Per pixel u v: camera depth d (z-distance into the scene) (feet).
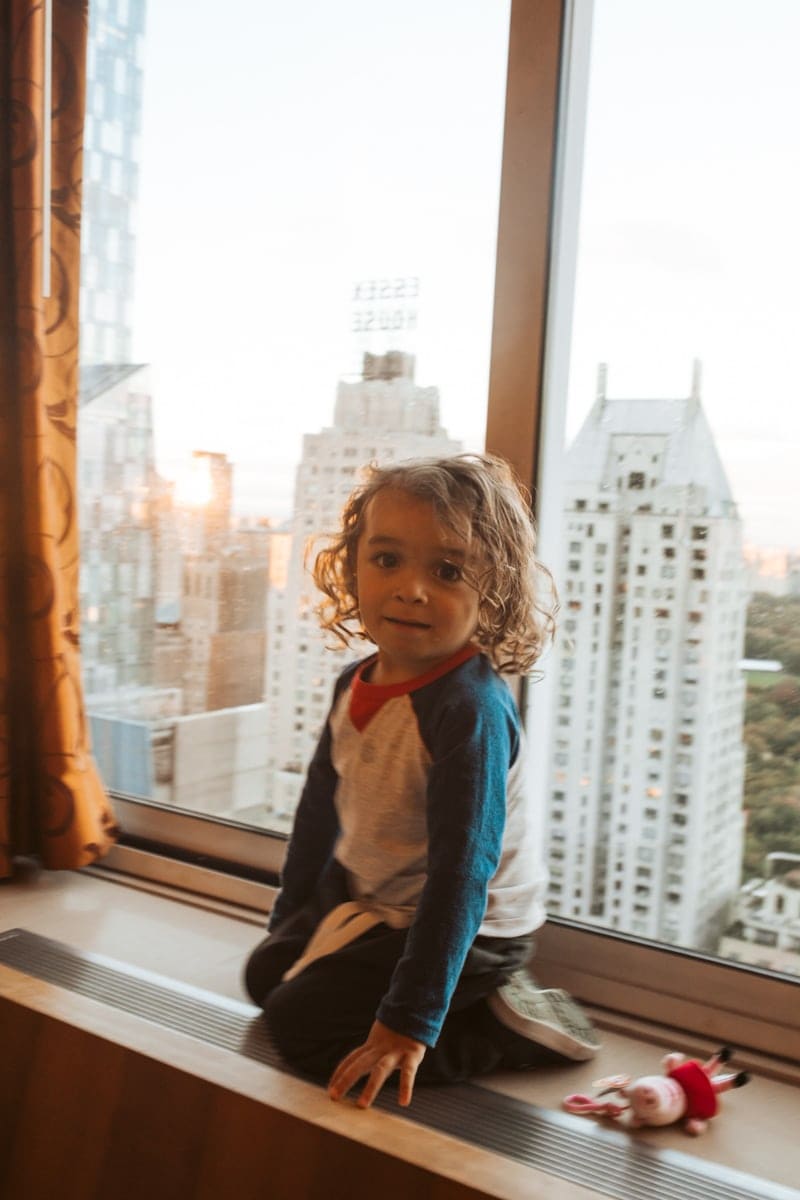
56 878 5.02
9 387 4.63
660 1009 3.91
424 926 3.18
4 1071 3.51
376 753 3.58
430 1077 3.36
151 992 3.85
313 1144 2.95
